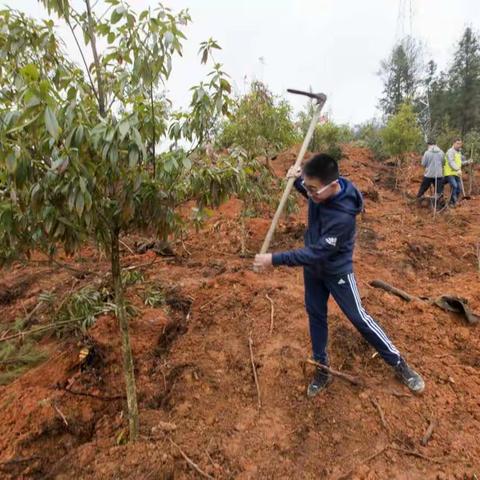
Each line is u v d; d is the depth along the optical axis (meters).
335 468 2.19
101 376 2.92
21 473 2.24
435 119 24.05
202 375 2.87
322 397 2.66
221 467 2.18
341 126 16.55
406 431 2.42
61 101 1.49
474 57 23.89
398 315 3.62
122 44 1.86
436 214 7.60
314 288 2.58
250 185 3.64
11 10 1.81
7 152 1.38
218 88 1.91
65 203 1.59
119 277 2.13
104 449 2.27
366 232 6.14
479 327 3.49
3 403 2.71
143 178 1.71
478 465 2.18
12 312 4.14
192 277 4.54
